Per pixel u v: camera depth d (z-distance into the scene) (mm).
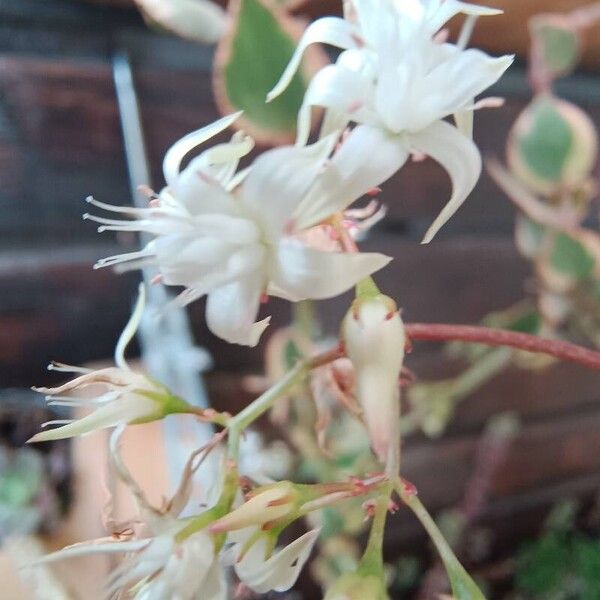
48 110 137
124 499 96
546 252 151
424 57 55
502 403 192
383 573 56
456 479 188
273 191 51
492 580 182
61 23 139
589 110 200
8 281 136
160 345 124
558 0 149
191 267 54
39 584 95
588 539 189
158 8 111
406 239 176
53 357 142
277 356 131
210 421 62
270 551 56
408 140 55
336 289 52
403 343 53
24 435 130
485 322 173
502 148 186
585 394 206
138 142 144
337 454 127
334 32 57
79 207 143
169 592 53
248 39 95
